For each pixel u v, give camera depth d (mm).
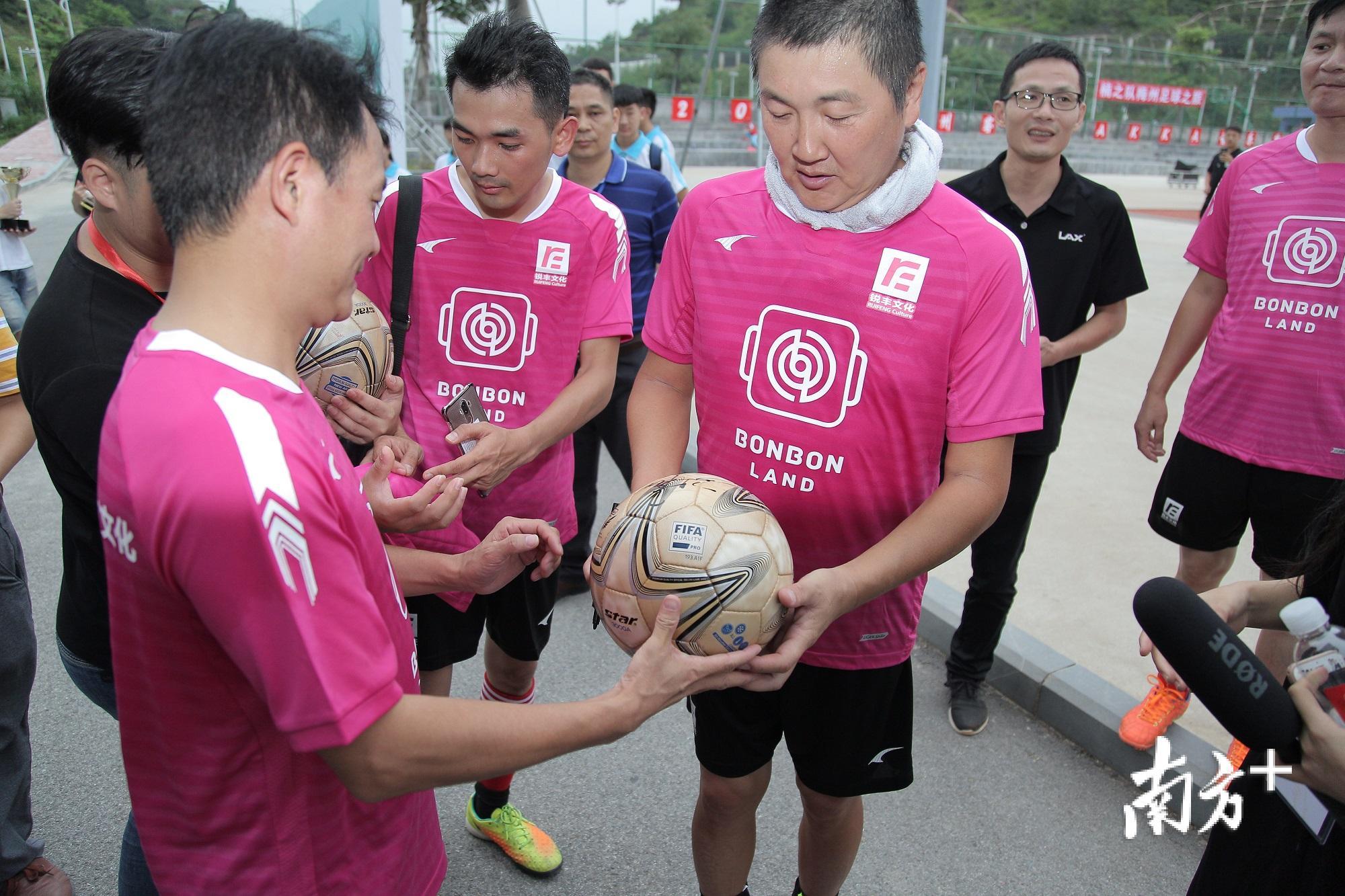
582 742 1177
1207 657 1174
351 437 2115
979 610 3158
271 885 1170
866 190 1612
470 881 2551
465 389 2314
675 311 1953
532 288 2471
